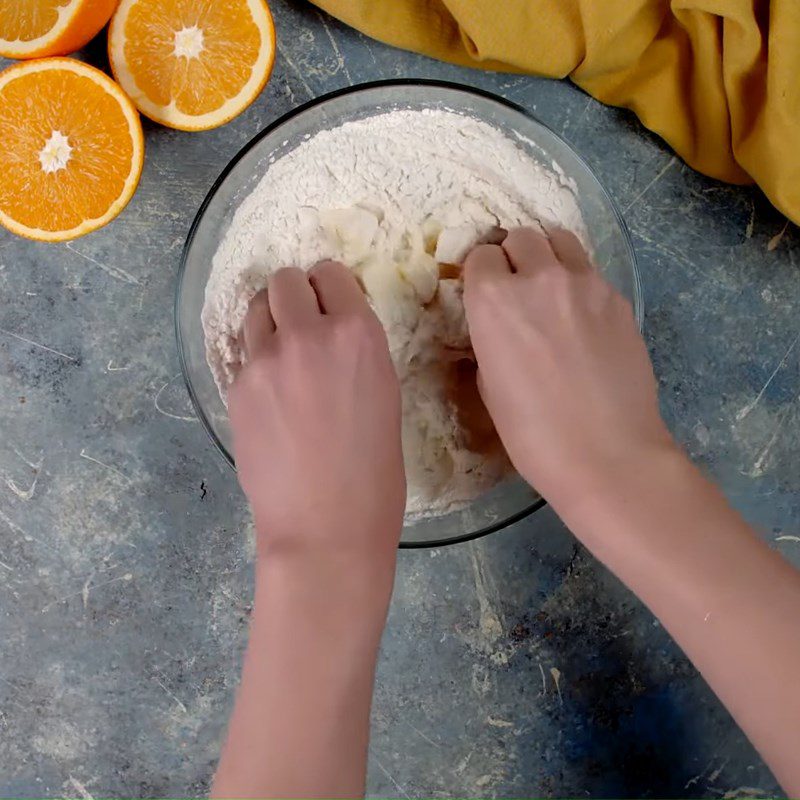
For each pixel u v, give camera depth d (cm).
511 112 56
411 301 57
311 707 43
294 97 62
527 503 57
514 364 50
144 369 62
